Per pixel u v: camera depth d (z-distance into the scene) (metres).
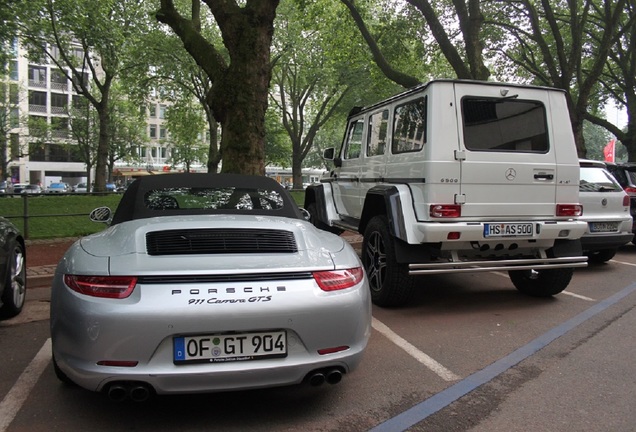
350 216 7.41
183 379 2.57
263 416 3.04
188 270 2.68
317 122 35.19
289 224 3.39
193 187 4.03
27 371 3.79
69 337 2.67
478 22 13.92
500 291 6.52
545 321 5.12
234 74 8.64
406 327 4.90
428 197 4.99
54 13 20.62
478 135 5.15
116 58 24.42
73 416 3.03
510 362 3.96
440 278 7.42
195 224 3.16
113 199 14.79
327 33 23.19
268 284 2.75
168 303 2.58
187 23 9.54
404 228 5.07
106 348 2.55
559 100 5.50
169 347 2.59
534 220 5.27
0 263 4.71
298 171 36.25
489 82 5.23
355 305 2.93
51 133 55.72
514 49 24.45
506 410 3.13
